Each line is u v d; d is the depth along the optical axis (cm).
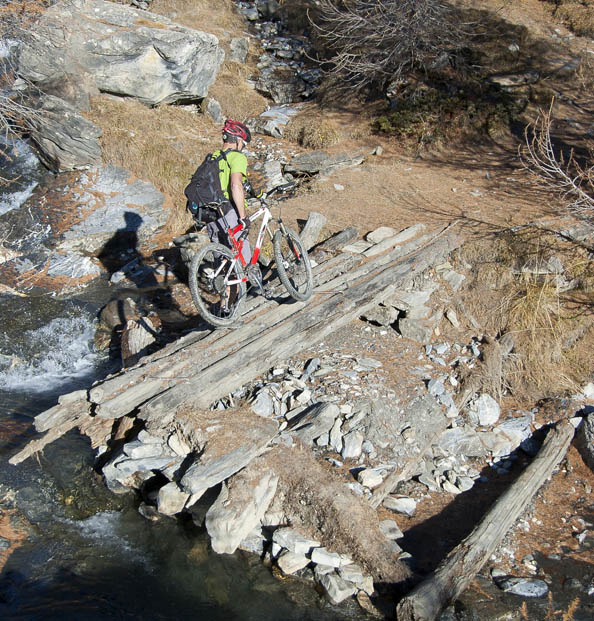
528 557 522
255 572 492
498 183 1045
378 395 634
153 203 1116
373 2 1371
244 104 1366
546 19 1567
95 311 886
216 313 805
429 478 596
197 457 525
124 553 509
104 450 599
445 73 1301
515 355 731
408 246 819
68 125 1155
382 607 461
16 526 533
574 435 655
